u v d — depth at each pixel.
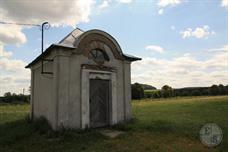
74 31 11.22
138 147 7.03
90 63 10.26
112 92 10.97
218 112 17.33
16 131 9.24
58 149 6.82
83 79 9.80
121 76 11.73
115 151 6.65
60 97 8.94
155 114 17.14
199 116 15.16
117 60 11.58
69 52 9.42
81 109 9.59
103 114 10.73
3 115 18.30
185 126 10.54
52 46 9.03
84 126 9.54
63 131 8.62
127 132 9.14
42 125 9.70
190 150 6.77
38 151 6.71
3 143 7.63
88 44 10.23
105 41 11.02
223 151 6.73
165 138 8.19
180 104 28.77
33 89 13.19
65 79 9.19
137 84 57.66
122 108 11.53
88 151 6.63
